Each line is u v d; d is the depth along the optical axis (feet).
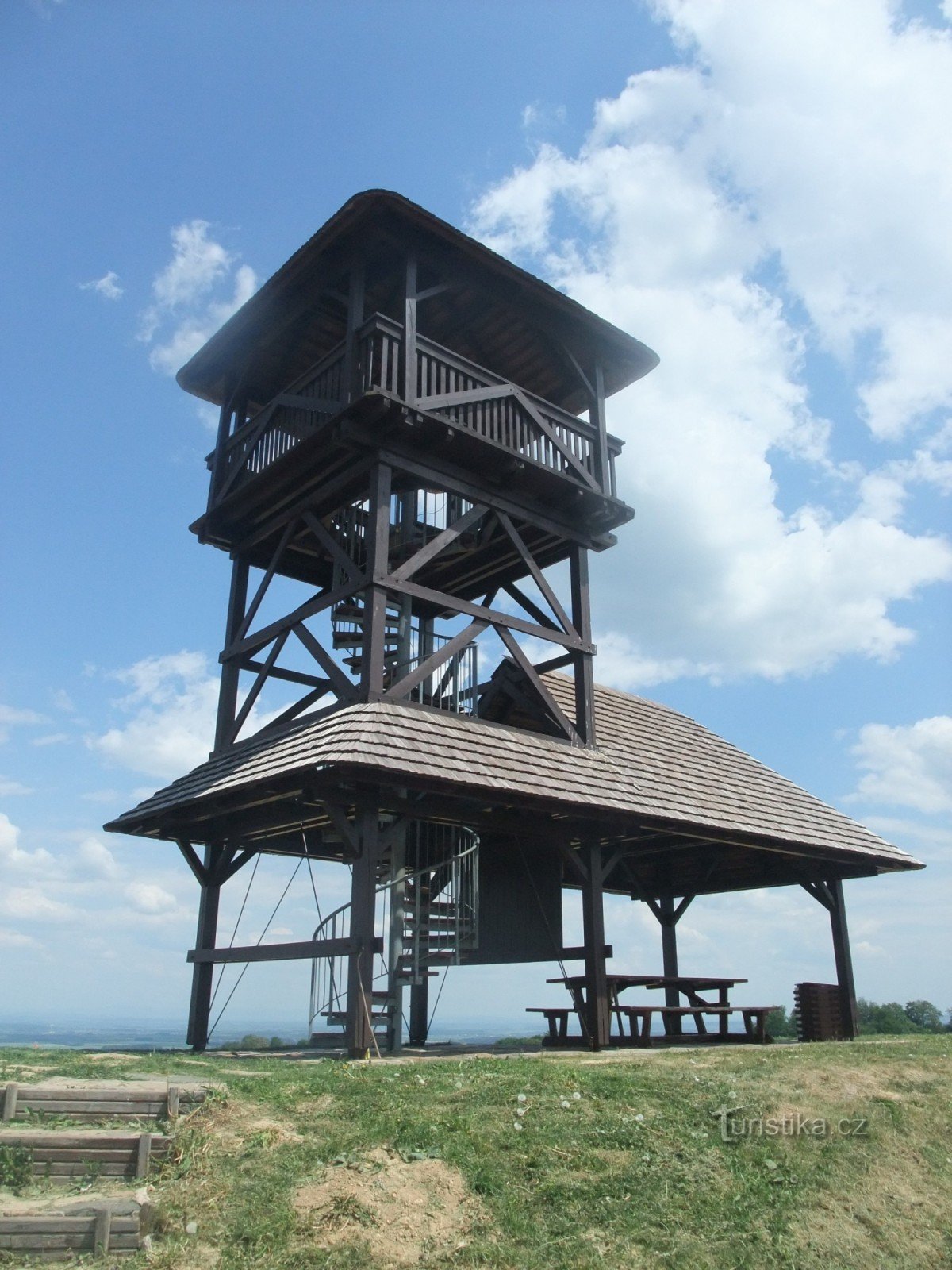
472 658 42.50
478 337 45.29
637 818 38.50
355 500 41.04
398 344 36.47
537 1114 21.17
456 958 37.40
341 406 36.14
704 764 48.91
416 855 38.65
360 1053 28.94
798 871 51.34
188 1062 26.53
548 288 40.63
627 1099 22.89
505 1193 18.20
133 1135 17.76
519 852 44.06
